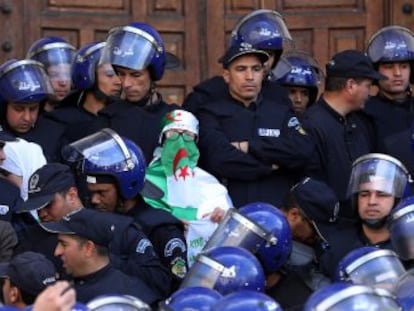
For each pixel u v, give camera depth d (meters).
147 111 19.78
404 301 15.05
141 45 19.70
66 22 25.38
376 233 18.39
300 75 21.66
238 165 19.50
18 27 25.14
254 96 19.95
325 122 20.25
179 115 19.33
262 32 21.02
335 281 16.61
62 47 21.86
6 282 16.70
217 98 20.33
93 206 18.23
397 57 21.56
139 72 19.66
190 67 25.72
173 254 18.08
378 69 21.67
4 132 19.72
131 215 18.33
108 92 20.59
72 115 20.53
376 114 21.23
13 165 19.33
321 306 13.95
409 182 18.77
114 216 17.56
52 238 17.58
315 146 20.11
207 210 19.05
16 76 20.08
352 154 20.30
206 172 19.52
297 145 19.66
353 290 13.99
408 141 20.81
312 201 17.95
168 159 19.17
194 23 25.77
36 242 17.62
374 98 21.47
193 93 20.55
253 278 15.84
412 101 21.66
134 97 19.73
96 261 16.62
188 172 19.16
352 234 18.38
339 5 26.14
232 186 19.62
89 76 20.61
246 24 21.17
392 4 26.08
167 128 19.30
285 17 26.03
